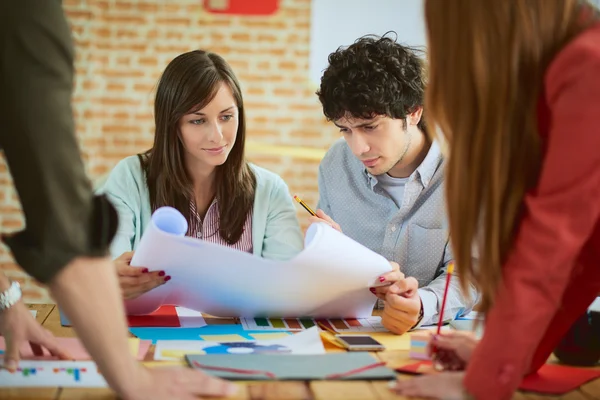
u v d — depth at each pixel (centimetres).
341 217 216
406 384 119
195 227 211
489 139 114
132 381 108
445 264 203
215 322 169
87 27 558
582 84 105
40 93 104
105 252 107
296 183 579
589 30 111
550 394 124
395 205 208
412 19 571
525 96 113
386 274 165
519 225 117
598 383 131
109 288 106
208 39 568
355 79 182
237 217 210
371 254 161
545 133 116
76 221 104
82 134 563
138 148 571
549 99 110
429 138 202
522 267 110
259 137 578
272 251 211
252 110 575
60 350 130
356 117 185
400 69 185
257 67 571
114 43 563
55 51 106
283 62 571
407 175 204
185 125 199
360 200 212
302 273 155
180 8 564
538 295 109
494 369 110
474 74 112
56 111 105
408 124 196
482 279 119
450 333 142
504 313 110
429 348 136
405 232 203
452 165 117
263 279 157
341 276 160
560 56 108
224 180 209
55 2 108
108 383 109
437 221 201
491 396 111
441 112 118
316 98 576
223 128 199
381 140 188
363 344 148
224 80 199
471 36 112
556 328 131
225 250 151
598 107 104
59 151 104
